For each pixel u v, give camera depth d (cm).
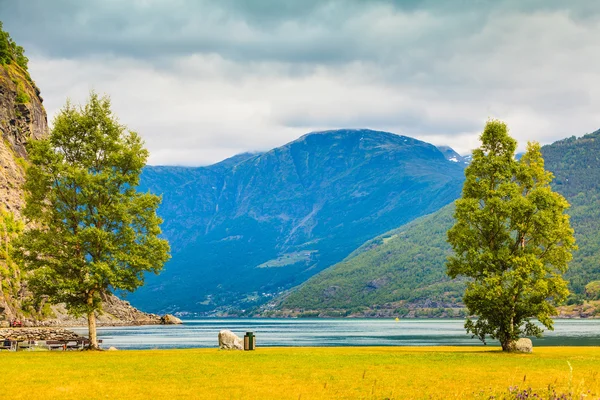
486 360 5116
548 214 6184
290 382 3769
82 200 6128
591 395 3094
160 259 6178
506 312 6228
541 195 6216
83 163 6212
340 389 3512
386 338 13850
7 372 4094
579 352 6362
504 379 3891
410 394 3319
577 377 3966
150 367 4453
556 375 4091
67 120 6303
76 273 6069
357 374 4134
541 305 6209
